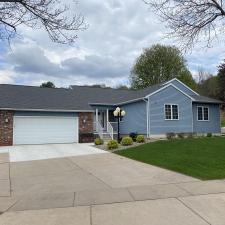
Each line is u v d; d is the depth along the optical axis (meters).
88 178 10.06
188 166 11.35
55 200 7.43
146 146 17.78
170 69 50.69
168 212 6.20
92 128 24.39
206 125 28.55
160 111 25.02
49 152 17.41
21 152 17.52
